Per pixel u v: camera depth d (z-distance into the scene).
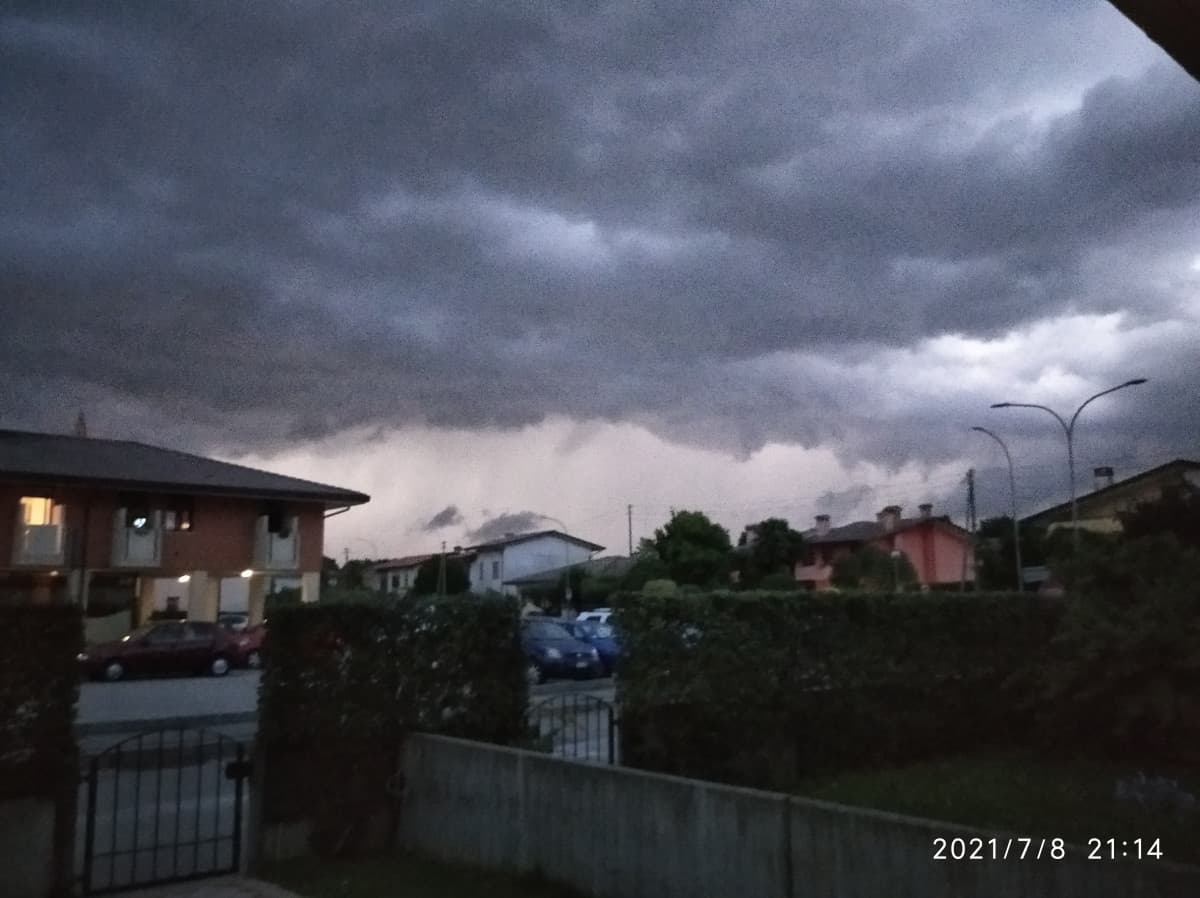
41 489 37.78
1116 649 13.08
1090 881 5.48
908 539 68.06
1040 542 47.06
